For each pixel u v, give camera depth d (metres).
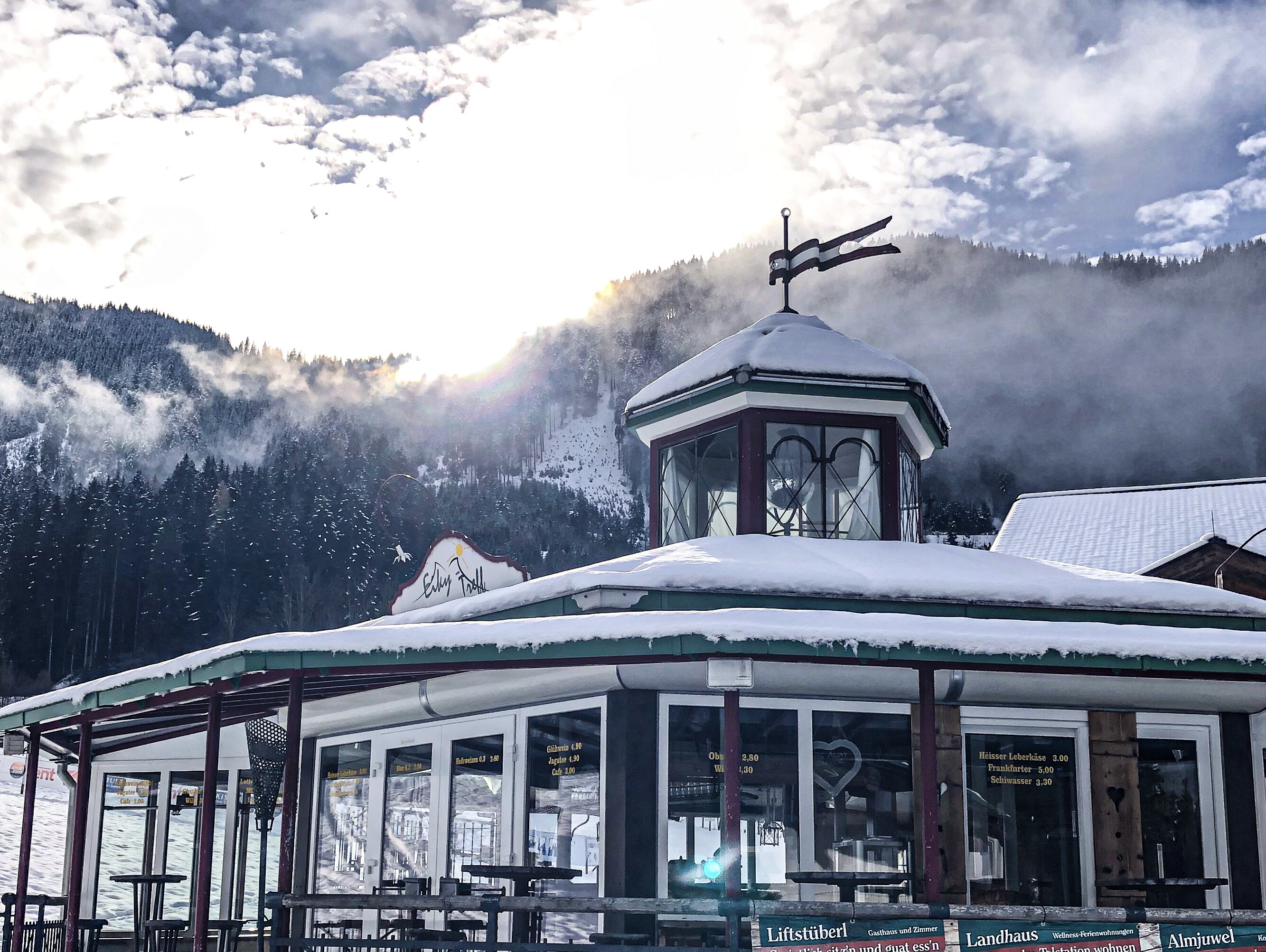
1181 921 7.75
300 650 8.41
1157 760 10.44
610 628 7.94
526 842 10.44
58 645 109.94
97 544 113.88
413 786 11.80
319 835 12.78
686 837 9.66
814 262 13.77
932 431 13.33
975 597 10.24
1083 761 10.30
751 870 9.68
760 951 7.46
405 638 8.39
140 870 15.30
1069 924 7.68
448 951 8.08
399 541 122.88
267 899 8.67
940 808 10.00
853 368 12.37
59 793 45.34
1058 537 36.00
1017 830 10.10
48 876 30.70
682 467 13.07
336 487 126.44
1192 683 10.24
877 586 10.16
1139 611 10.39
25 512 122.31
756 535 11.91
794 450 12.41
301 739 13.24
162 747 15.56
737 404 12.41
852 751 10.03
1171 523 34.78
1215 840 10.32
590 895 9.77
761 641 7.75
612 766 9.74
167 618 110.38
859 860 9.85
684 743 9.83
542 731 10.55
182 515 118.00
